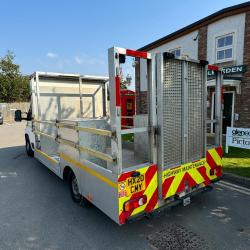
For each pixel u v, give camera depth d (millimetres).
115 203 2779
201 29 11094
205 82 3477
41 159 6074
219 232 3303
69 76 6051
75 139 3762
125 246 3023
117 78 2521
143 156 3387
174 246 3000
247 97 9508
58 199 4539
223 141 9125
